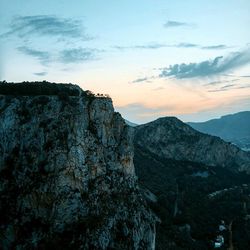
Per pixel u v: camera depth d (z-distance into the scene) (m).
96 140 140.25
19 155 128.00
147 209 149.62
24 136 129.50
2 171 126.44
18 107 132.50
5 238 117.94
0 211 121.06
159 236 183.62
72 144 130.00
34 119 131.12
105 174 139.25
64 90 148.38
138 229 136.50
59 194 123.62
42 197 121.94
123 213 134.12
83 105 140.12
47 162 126.06
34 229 119.00
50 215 121.31
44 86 149.25
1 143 128.75
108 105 149.12
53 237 118.31
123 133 152.50
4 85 147.88
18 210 121.19
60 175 125.12
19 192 123.25
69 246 116.44
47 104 133.38
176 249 177.25
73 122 133.25
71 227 121.31
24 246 116.62
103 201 132.38
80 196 127.19
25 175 125.38
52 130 129.88
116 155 146.38
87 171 132.50
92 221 123.81
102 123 144.62
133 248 130.62
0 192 123.62
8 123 130.12
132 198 144.12
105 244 120.81
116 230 128.00
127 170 149.88
